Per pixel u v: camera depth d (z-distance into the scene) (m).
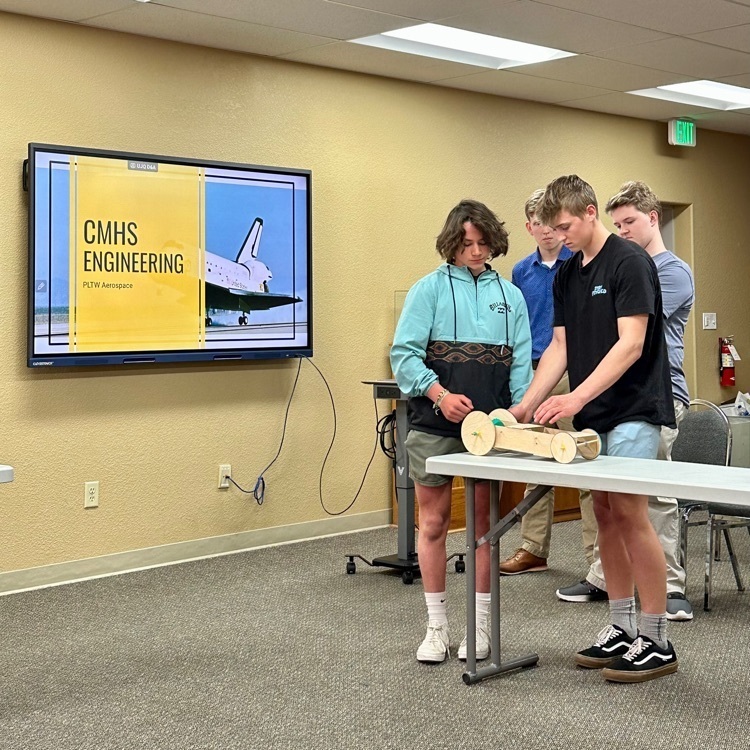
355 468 5.91
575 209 3.34
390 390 4.86
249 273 5.31
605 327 3.36
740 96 6.74
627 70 5.78
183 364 5.20
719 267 7.80
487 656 3.58
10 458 4.65
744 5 4.59
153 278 4.97
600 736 2.95
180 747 2.90
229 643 3.85
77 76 4.79
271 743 2.92
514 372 3.70
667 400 3.42
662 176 7.40
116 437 4.97
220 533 5.36
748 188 7.96
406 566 4.78
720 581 4.73
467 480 3.33
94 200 4.78
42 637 3.96
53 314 4.67
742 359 7.95
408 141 6.04
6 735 3.00
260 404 5.50
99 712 3.17
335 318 5.78
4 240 4.61
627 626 3.55
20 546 4.69
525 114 6.58
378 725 3.04
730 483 2.68
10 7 4.50
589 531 4.57
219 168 5.18
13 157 4.62
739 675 3.45
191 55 5.15
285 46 5.20
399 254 6.03
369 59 5.48
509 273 6.54
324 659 3.65
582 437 3.14
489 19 4.77
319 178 5.67
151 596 4.54
